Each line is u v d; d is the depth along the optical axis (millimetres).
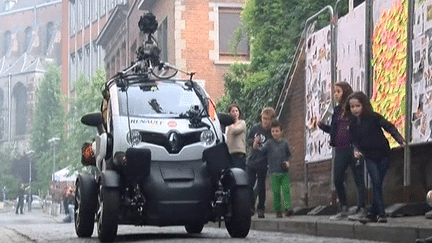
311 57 14727
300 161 16344
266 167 13492
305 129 14938
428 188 11188
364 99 9266
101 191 8875
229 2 31109
